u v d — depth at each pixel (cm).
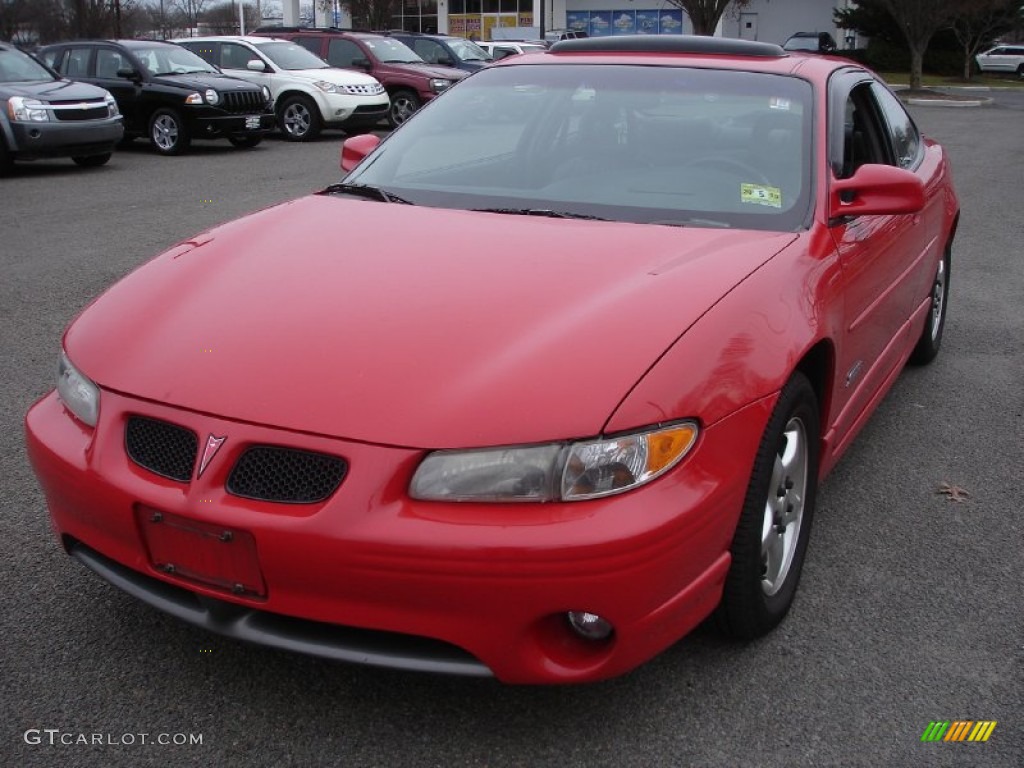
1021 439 466
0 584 318
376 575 226
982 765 247
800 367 303
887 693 275
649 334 251
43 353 556
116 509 251
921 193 328
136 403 254
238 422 239
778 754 250
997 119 2427
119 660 281
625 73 395
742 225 326
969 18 3888
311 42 2002
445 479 226
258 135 1639
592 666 236
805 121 361
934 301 546
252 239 324
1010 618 314
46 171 1327
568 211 338
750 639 291
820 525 376
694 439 240
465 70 2169
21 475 399
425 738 253
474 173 369
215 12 4728
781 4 4969
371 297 273
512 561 221
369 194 364
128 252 811
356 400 237
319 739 252
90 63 1580
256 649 288
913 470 429
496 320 258
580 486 225
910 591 329
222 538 236
